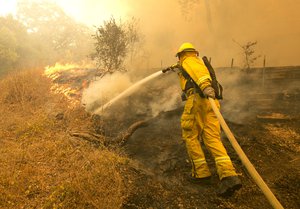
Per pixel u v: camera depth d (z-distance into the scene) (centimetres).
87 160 330
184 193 302
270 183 318
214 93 302
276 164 353
